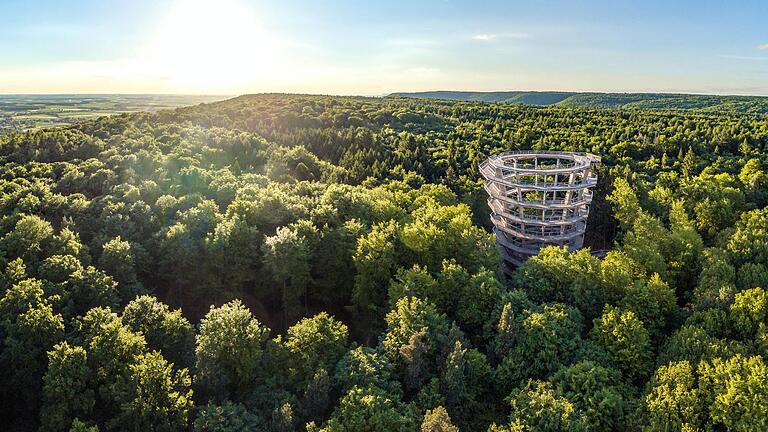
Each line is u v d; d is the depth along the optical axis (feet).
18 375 172.35
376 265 250.98
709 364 175.01
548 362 185.06
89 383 168.45
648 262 256.32
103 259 234.17
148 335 194.49
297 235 267.59
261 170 440.04
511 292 222.89
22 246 235.61
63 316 198.29
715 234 336.29
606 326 199.93
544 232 342.44
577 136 605.31
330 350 189.06
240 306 196.95
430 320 199.82
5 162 382.22
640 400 163.43
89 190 338.95
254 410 165.68
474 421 180.24
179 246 251.19
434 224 288.92
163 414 156.04
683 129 616.80
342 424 153.17
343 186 361.51
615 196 379.35
